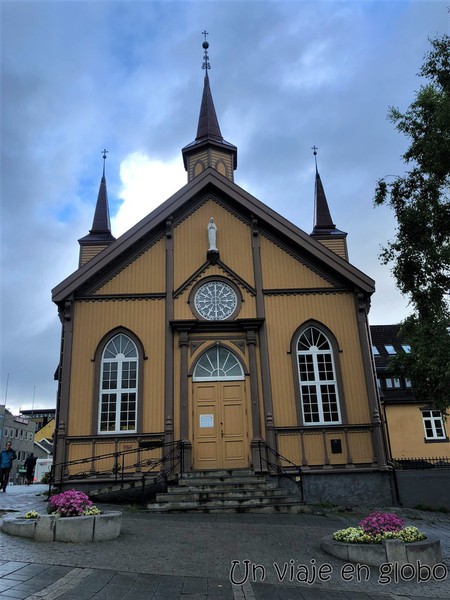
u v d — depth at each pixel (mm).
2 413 59406
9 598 5574
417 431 27719
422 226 12273
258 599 6277
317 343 16766
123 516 11602
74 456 15070
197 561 7734
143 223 17250
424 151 11961
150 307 16750
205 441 15680
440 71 12133
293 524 11062
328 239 22000
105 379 16078
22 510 11648
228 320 16469
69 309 16344
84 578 6492
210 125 25344
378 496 14922
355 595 6621
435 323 11781
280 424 15711
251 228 17875
